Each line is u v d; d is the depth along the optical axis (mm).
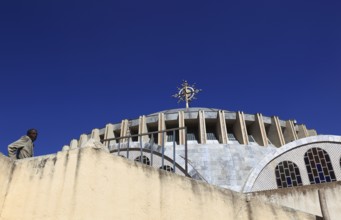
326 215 7289
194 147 29656
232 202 6695
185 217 6418
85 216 6043
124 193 6445
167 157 22375
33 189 6570
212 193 6738
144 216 6320
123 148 23734
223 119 32906
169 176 6805
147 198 6504
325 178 21391
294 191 11344
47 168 6738
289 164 22281
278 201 11203
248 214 6574
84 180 6363
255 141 33156
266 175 21797
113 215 6184
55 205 6254
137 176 6676
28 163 6945
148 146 23375
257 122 33375
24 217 6289
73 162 6617
